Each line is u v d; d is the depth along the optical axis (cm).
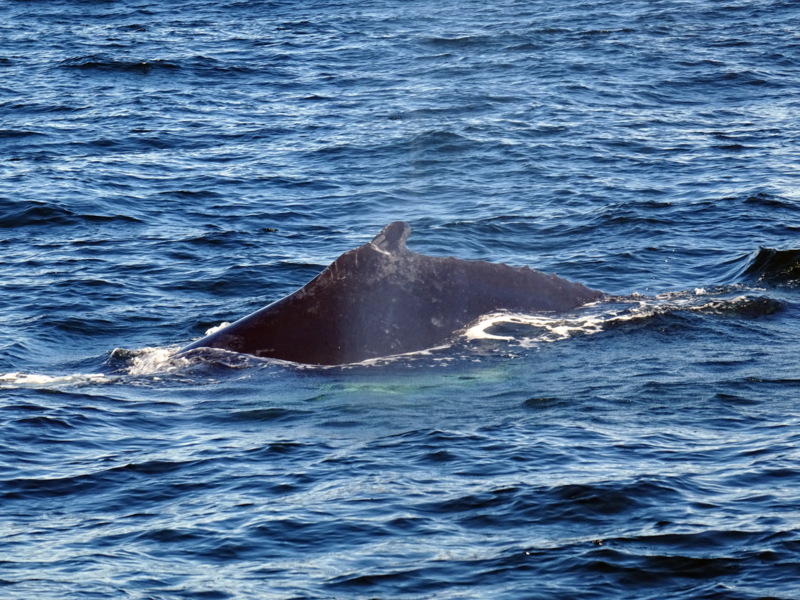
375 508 3406
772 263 6144
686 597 2862
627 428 4016
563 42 16688
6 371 5122
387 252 5134
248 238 7700
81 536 3294
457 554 3112
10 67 15388
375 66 15538
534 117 11925
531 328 5091
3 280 6700
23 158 10306
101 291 6462
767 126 11269
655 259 6869
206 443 4041
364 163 10100
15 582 3000
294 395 4559
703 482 3503
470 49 16512
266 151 10650
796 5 19200
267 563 3095
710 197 8344
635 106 12544
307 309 5062
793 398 4272
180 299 6359
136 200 8788
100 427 4228
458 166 9850
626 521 3266
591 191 8769
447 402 4400
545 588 2925
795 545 3064
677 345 4947
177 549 3191
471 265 5253
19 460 3881
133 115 12356
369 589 2936
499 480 3575
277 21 19638
